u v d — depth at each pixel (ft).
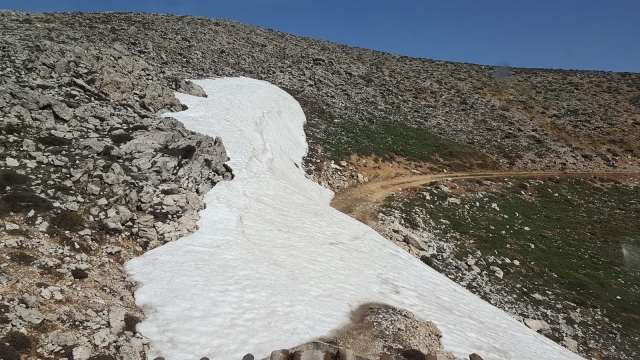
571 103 320.70
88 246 62.49
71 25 216.33
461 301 87.10
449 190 176.45
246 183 104.22
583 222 170.30
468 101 306.76
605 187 210.59
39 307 47.78
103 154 84.64
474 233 141.28
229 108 153.17
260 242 78.84
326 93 246.88
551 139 264.31
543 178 211.61
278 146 146.00
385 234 124.16
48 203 66.28
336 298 66.28
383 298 71.46
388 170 183.32
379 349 54.75
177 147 96.48
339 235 98.17
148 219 73.51
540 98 328.49
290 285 66.59
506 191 188.96
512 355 67.31
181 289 60.03
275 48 309.83
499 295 107.96
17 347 41.19
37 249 57.06
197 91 160.86
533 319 99.40
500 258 127.54
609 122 289.94
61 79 114.32
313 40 393.91
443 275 104.73
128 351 46.24
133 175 81.76
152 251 68.03
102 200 70.90
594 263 137.59
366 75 309.83
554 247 144.36
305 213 104.37
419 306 73.46
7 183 67.41
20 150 76.84
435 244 127.85
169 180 86.43
